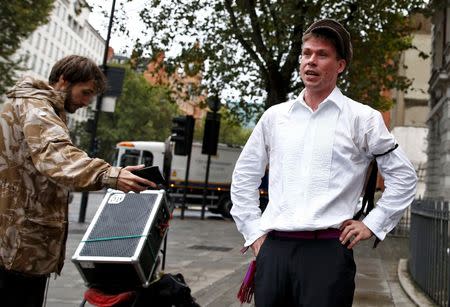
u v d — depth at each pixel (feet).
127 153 84.28
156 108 198.80
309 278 7.04
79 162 6.92
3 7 77.97
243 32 52.60
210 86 61.77
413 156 92.17
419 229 22.93
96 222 9.17
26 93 7.72
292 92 56.59
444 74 52.85
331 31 7.61
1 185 7.73
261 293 7.34
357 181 7.43
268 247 7.45
